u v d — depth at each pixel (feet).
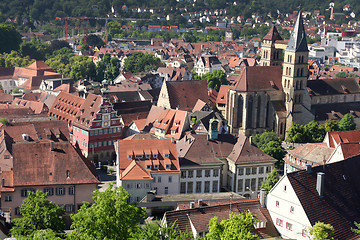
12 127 627.05
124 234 337.93
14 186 499.51
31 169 512.63
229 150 617.62
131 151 569.23
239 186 603.67
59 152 527.81
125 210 340.39
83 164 527.81
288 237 394.11
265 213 405.39
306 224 378.12
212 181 597.93
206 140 615.57
